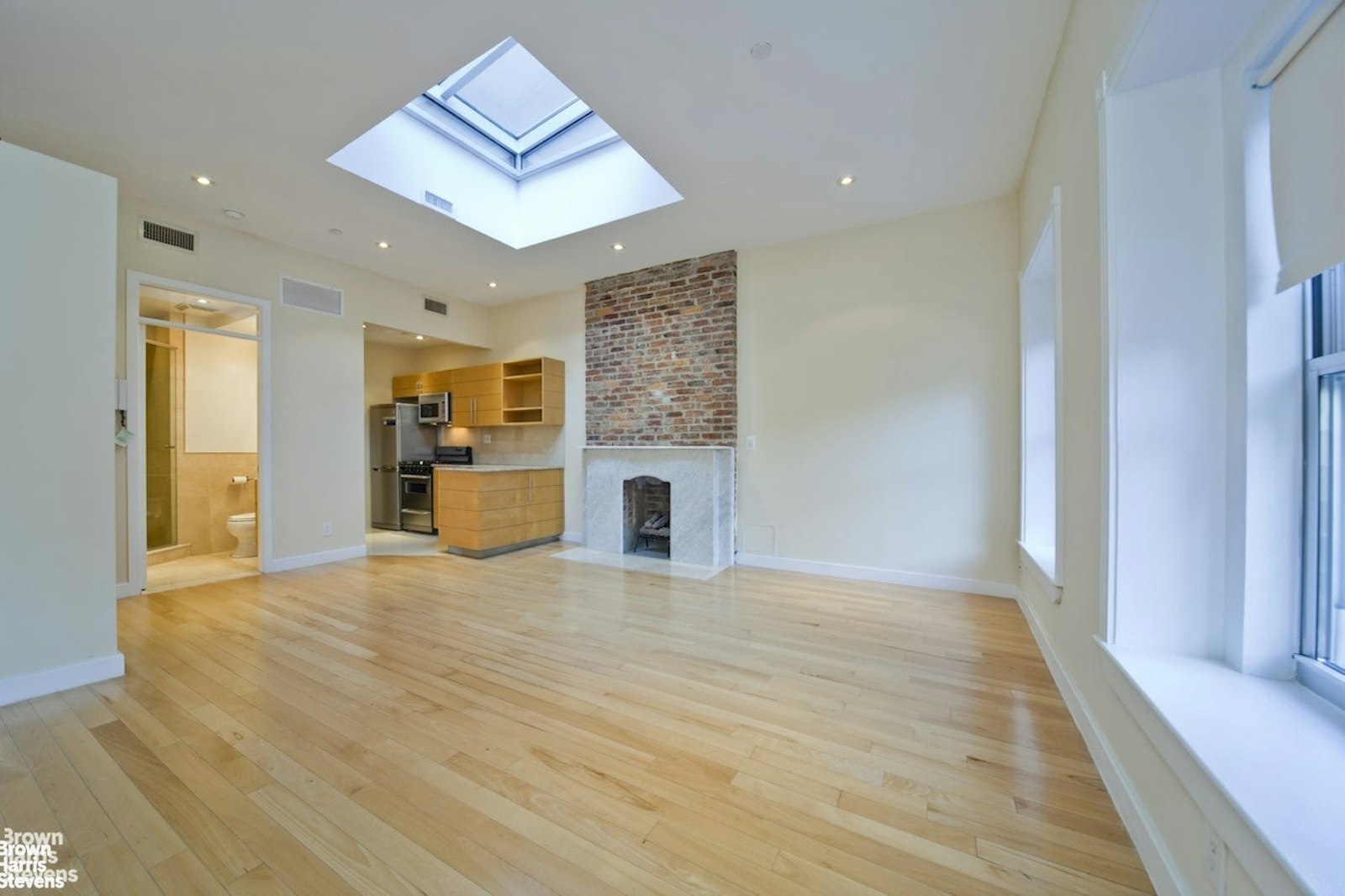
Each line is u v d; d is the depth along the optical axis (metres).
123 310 3.54
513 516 5.19
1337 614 1.21
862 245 4.06
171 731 1.88
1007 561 3.57
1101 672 1.63
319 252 4.52
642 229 4.08
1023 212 3.27
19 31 2.10
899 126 2.77
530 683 2.28
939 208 3.76
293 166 3.14
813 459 4.28
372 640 2.80
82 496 2.30
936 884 1.22
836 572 4.18
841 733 1.88
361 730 1.89
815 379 4.27
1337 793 0.89
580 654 2.61
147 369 4.76
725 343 4.61
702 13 2.05
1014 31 2.13
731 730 1.90
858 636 2.84
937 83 2.44
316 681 2.30
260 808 1.47
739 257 4.60
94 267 2.37
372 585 3.93
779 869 1.26
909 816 1.45
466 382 6.12
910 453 3.88
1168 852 1.16
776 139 2.88
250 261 4.14
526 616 3.20
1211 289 1.43
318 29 2.13
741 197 3.55
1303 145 1.15
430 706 2.07
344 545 4.83
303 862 1.28
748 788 1.57
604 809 1.48
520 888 1.21
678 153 3.02
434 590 3.79
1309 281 1.27
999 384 3.60
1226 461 1.41
